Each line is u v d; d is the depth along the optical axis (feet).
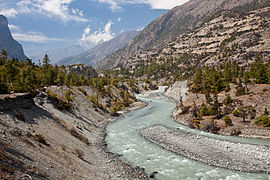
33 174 65.92
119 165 125.08
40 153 85.87
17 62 494.18
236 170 120.78
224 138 180.86
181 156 142.72
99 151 148.56
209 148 154.30
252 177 112.57
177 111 282.15
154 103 428.97
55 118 157.28
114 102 371.76
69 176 80.74
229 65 522.06
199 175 114.83
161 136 188.34
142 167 124.67
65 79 364.99
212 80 325.83
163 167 124.98
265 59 573.33
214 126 203.21
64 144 119.75
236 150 147.54
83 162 109.60
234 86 303.68
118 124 248.93
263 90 250.16
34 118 131.23
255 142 168.14
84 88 368.48
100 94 376.89
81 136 161.58
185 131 201.46
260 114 205.98
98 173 104.68
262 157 134.10
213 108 232.53
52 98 204.33
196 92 325.83
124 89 583.99
